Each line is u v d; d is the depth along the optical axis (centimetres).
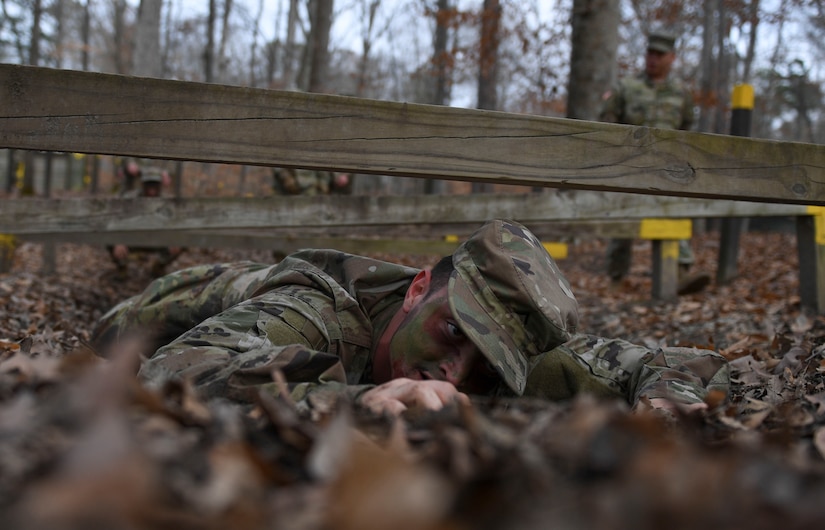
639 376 259
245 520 98
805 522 99
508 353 218
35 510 89
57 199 581
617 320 631
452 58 1688
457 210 584
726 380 255
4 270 785
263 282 271
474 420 134
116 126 237
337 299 245
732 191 267
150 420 131
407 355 226
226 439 126
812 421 174
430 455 119
